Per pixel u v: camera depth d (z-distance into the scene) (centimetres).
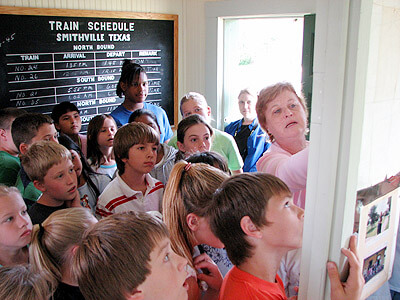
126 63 277
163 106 338
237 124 279
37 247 95
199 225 96
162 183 174
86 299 72
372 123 77
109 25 290
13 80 251
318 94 73
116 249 69
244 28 311
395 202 94
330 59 70
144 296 70
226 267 111
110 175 203
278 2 271
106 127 200
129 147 150
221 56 326
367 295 93
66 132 236
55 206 149
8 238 110
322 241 78
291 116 140
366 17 67
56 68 270
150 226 74
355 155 74
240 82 326
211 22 319
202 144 183
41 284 79
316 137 75
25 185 170
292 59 286
